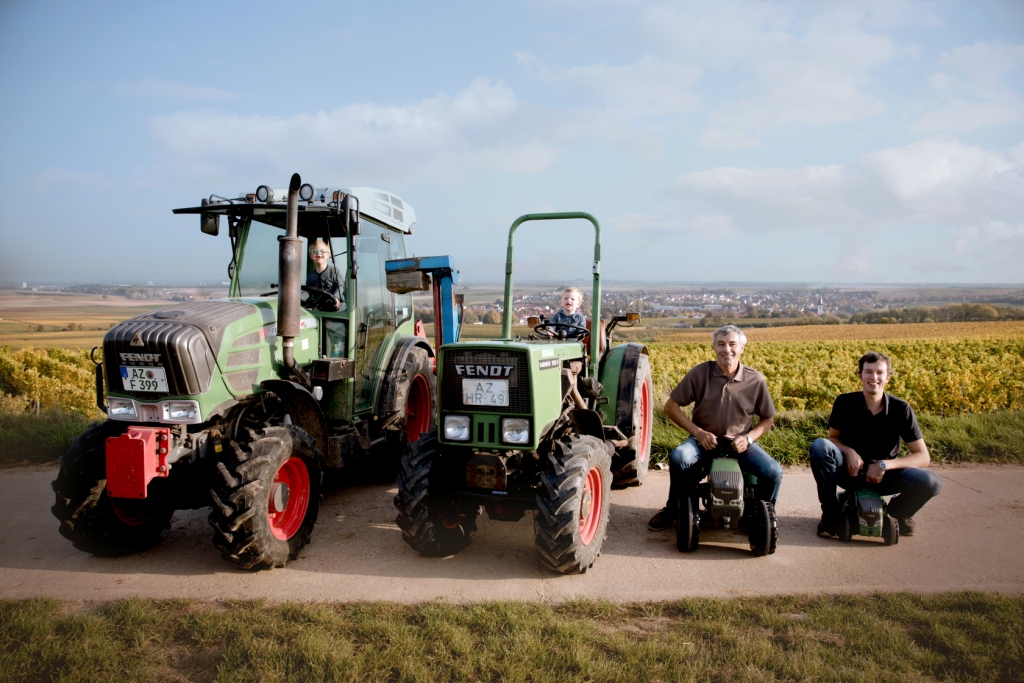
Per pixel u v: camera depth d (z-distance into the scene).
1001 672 2.73
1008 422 6.98
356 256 5.11
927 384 10.06
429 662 2.88
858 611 3.28
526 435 3.81
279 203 4.88
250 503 3.73
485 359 3.86
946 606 3.32
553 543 3.70
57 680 2.77
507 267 4.74
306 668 2.84
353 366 5.09
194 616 3.32
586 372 4.96
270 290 5.14
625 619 3.30
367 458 5.69
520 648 2.94
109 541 4.05
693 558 4.12
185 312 4.15
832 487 4.43
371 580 3.82
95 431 4.11
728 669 2.79
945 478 5.73
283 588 3.71
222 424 4.27
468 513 4.26
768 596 3.50
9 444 6.84
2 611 3.34
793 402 11.09
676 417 4.59
